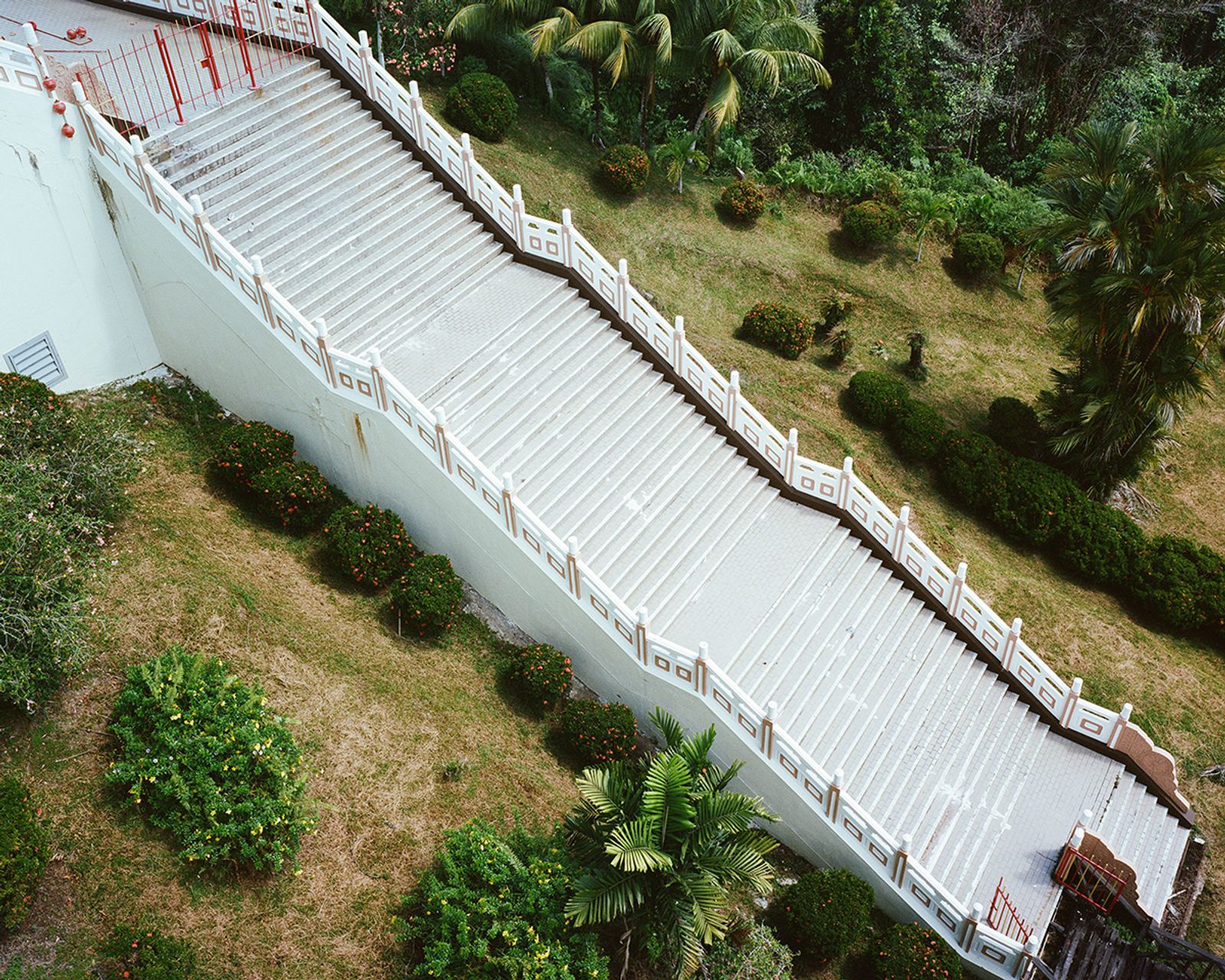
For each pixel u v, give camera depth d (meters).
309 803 15.37
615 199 30.31
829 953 17.00
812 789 18.05
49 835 14.28
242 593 17.86
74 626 15.20
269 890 14.86
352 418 19.44
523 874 14.84
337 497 20.91
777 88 31.20
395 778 16.66
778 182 33.19
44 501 16.05
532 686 18.70
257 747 15.05
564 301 22.61
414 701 17.89
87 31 22.64
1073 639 23.58
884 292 31.50
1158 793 20.94
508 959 14.09
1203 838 20.73
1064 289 25.25
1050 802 20.20
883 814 18.84
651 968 15.68
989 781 20.16
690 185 31.97
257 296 19.00
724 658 19.25
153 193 18.91
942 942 17.36
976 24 39.34
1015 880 18.77
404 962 14.79
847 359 29.09
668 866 14.21
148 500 18.94
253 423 20.30
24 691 14.48
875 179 33.38
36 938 13.48
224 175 20.48
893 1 34.75
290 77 22.33
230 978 13.98
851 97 36.44
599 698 19.91
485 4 29.08
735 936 16.84
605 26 28.52
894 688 20.47
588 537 19.62
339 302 20.42
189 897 14.39
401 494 20.05
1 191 18.09
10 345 19.12
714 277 30.12
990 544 25.30
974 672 21.53
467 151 22.56
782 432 25.80
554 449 20.47
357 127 22.88
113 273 20.20
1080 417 25.41
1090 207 24.03
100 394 20.72
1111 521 24.98
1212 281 23.03
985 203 33.59
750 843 15.14
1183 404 24.75
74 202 19.14
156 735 15.04
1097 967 17.69
